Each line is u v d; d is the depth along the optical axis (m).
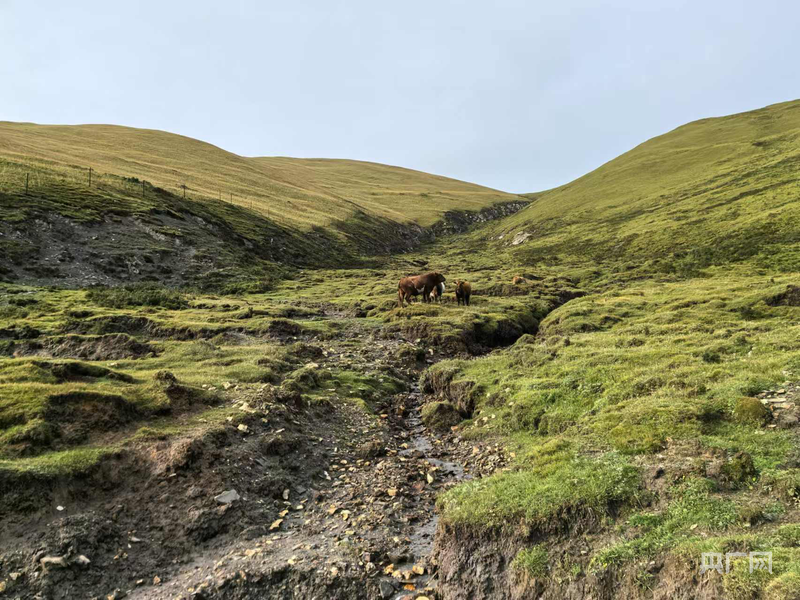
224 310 36.69
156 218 62.91
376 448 14.28
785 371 12.16
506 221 148.50
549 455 11.09
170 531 10.34
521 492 9.70
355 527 10.66
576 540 8.33
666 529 7.74
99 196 62.69
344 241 95.69
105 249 52.00
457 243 129.62
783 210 65.44
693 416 10.82
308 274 65.44
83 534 9.71
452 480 12.66
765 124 143.00
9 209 51.03
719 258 58.06
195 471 11.72
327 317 37.16
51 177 65.12
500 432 14.39
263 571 9.21
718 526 7.45
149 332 28.77
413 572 9.23
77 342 23.61
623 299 35.78
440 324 29.89
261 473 12.38
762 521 7.35
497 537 8.97
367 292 49.59
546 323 33.16
